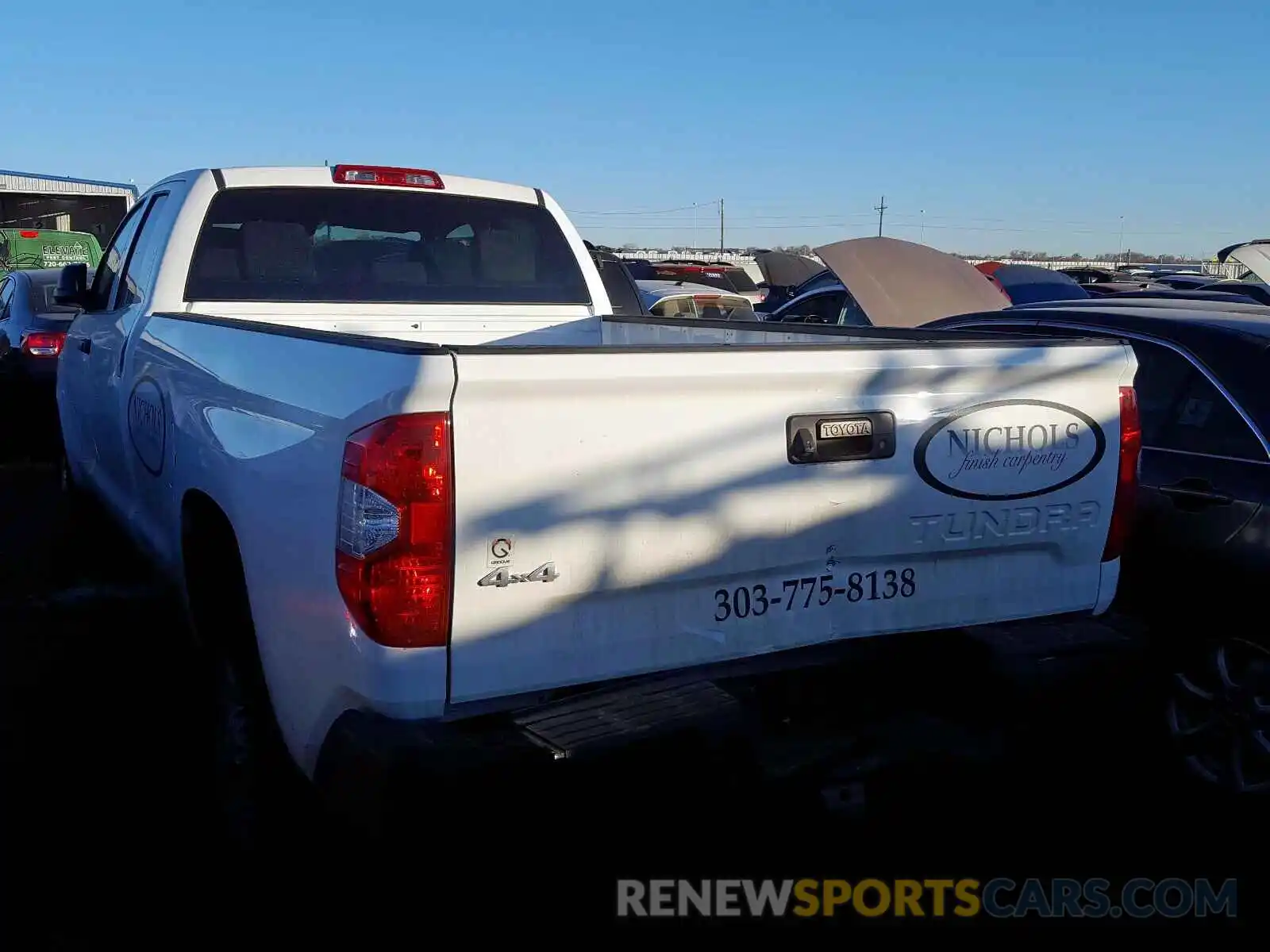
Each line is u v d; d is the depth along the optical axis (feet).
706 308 46.93
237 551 11.29
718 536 9.29
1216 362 14.25
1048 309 17.21
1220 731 13.38
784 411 9.45
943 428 10.15
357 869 8.81
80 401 20.01
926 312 28.45
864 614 10.11
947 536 10.32
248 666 11.28
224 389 11.52
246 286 15.92
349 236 16.65
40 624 18.70
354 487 8.49
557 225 18.12
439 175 17.52
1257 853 12.34
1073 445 10.81
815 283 41.11
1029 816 13.00
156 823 12.44
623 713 8.79
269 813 10.52
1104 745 13.71
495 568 8.51
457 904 10.34
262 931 10.52
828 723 9.98
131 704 15.49
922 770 10.12
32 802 12.84
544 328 17.62
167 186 17.30
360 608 8.50
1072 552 11.04
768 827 10.80
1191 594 13.71
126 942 10.38
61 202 127.54
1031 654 10.28
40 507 27.35
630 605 9.09
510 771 8.20
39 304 32.86
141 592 20.48
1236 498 13.37
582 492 8.73
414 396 8.19
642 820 8.75
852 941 10.73
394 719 8.50
